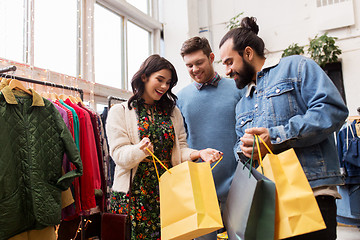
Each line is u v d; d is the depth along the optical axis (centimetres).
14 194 128
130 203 133
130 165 129
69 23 299
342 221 341
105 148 234
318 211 81
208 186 94
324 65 396
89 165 193
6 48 231
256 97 121
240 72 123
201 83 188
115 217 134
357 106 396
